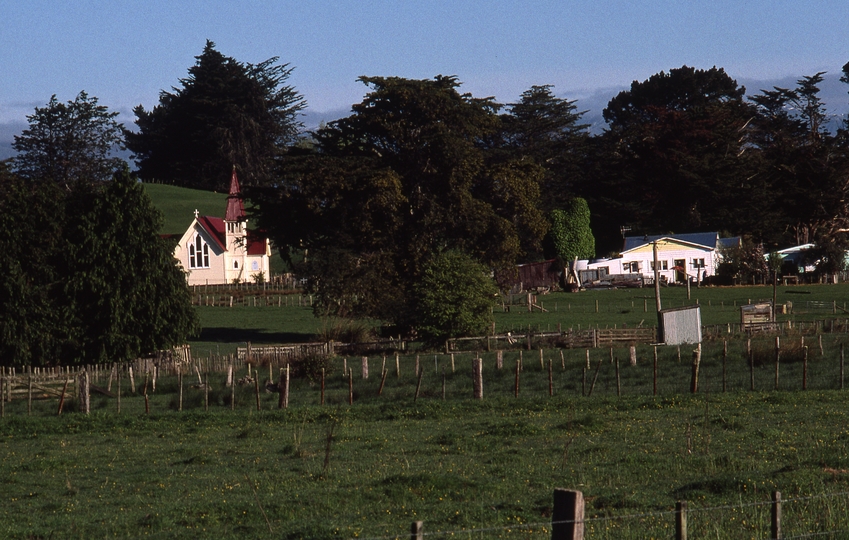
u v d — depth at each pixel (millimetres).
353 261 92188
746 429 33812
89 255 75062
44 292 73875
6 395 55469
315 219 100938
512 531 20078
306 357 63688
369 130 100875
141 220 77500
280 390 48594
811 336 75312
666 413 40156
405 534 19547
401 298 89625
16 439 41625
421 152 97750
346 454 32469
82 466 32656
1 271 73125
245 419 44125
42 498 27078
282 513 23000
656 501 22172
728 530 19250
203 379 62938
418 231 96188
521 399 46312
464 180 97625
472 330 79500
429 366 66250
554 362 64562
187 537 21219
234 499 24953
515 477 26312
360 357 75000
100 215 77000
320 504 23562
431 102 97375
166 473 30297
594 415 40438
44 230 76250
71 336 74000
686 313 80125
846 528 18719
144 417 45656
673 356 64625
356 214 95188
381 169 95875
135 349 75750
